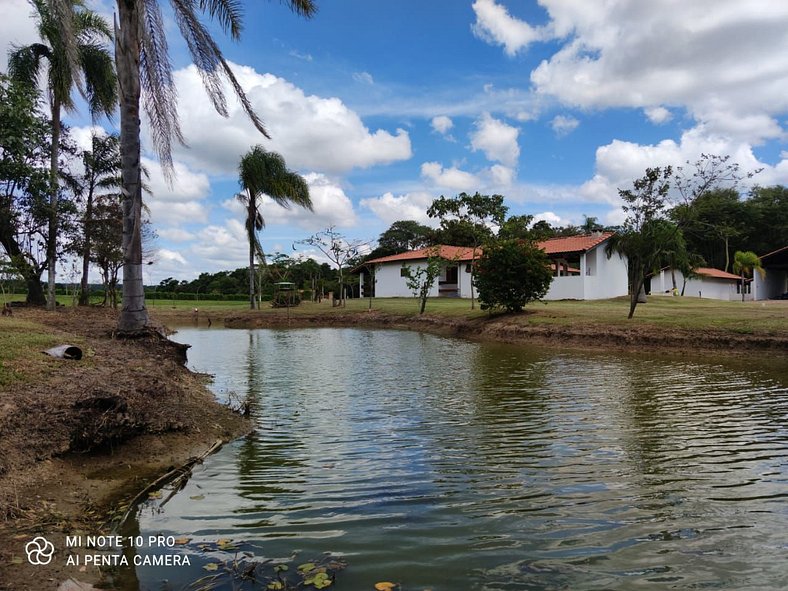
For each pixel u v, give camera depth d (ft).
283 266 166.50
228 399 35.94
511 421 29.43
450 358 58.85
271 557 14.10
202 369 51.49
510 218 105.81
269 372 49.47
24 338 33.53
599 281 129.18
